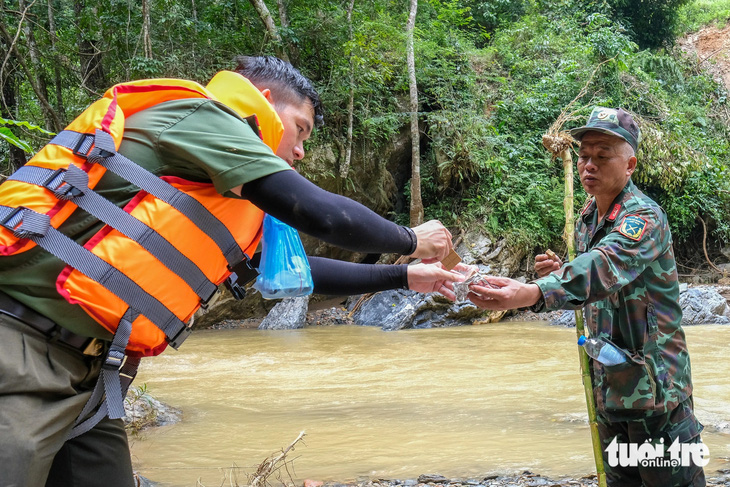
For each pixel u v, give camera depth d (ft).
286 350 29.66
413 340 31.48
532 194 44.45
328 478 11.90
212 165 4.70
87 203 4.53
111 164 4.66
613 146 7.91
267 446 14.48
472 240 43.06
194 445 14.76
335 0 45.24
